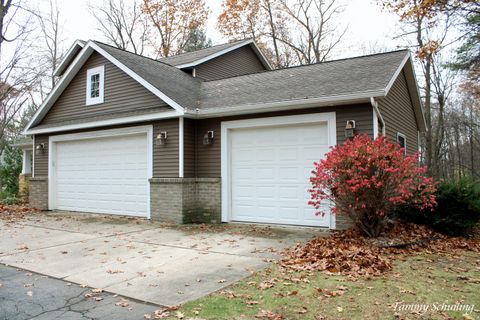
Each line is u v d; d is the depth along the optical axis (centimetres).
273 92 996
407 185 705
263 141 981
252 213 992
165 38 3000
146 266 588
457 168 2459
